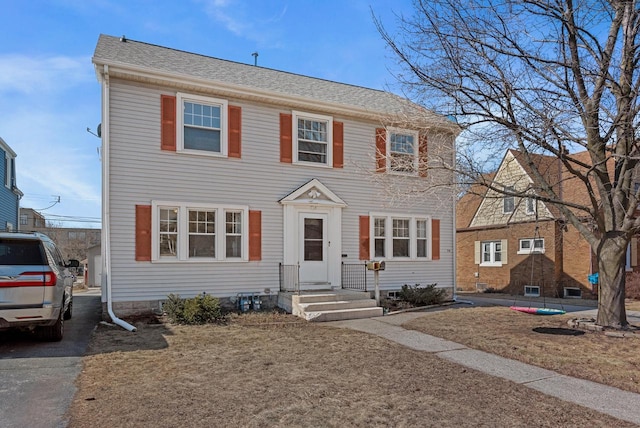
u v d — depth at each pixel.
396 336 7.82
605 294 8.36
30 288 6.27
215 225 10.80
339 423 3.82
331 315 9.70
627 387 4.99
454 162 9.37
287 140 11.77
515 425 3.86
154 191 10.13
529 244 18.59
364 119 12.87
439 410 4.18
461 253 22.39
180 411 4.05
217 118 11.02
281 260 11.51
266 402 4.32
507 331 8.21
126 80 9.97
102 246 9.78
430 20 8.42
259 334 7.86
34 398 4.41
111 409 4.10
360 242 12.63
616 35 8.12
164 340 7.26
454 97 8.23
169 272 10.21
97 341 7.17
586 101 8.05
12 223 19.00
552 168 17.28
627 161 8.07
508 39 8.18
